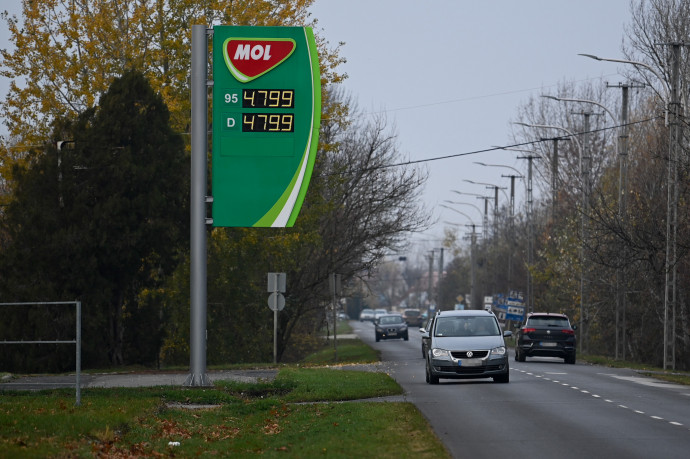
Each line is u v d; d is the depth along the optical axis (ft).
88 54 254.68
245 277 268.00
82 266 205.87
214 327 267.80
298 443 88.02
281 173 141.59
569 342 254.27
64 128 220.64
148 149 217.36
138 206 211.41
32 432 86.38
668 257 249.55
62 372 201.98
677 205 247.70
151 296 225.76
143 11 256.52
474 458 79.66
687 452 83.56
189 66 253.85
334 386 147.54
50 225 206.08
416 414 108.58
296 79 142.00
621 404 126.72
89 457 76.02
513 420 107.24
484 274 641.81
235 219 141.69
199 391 135.44
